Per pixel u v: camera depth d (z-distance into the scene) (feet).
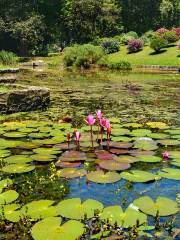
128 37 160.25
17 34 167.22
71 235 10.23
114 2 196.85
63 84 57.77
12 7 169.78
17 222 11.49
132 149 18.75
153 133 22.00
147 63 116.47
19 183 14.73
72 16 178.81
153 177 14.99
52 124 24.70
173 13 213.25
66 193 13.71
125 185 14.55
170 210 11.93
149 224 11.36
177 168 16.39
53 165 15.79
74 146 19.17
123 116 28.84
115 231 10.82
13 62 115.14
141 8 207.72
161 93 46.52
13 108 29.81
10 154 17.89
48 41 199.00
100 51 115.65
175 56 117.70
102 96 42.60
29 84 56.29
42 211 11.87
